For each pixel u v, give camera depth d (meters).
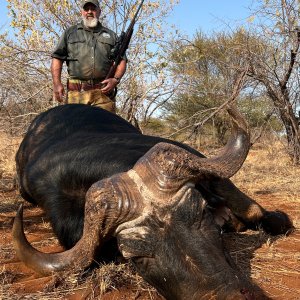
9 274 4.05
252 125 11.13
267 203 6.72
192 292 2.82
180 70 9.72
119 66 6.86
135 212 3.00
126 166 3.77
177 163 3.02
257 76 9.09
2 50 9.62
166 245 2.94
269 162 10.20
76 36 6.79
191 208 2.99
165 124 12.58
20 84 9.89
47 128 5.48
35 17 9.80
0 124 10.04
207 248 2.88
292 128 10.12
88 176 4.05
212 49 10.44
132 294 3.59
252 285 2.89
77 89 6.83
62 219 4.23
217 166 3.15
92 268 3.82
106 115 5.44
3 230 5.46
